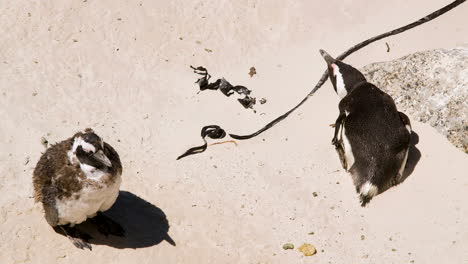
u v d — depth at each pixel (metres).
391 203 9.70
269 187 9.93
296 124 11.23
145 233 8.77
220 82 11.77
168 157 10.32
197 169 10.14
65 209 7.74
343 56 12.42
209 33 12.94
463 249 8.92
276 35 13.14
